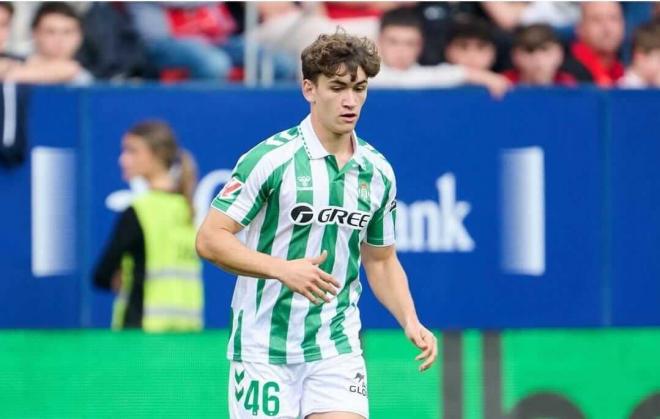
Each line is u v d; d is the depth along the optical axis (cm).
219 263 1291
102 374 1980
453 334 2062
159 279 1992
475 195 2067
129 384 1984
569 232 2091
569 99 2080
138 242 1989
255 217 1330
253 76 2439
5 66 2267
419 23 2359
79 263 1977
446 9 2520
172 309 1997
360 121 2038
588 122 2086
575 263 2092
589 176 2092
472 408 2055
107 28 2325
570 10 2642
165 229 1994
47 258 1969
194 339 2003
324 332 1354
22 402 1962
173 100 1991
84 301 1978
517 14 2595
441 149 2058
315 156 1310
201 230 1312
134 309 1989
